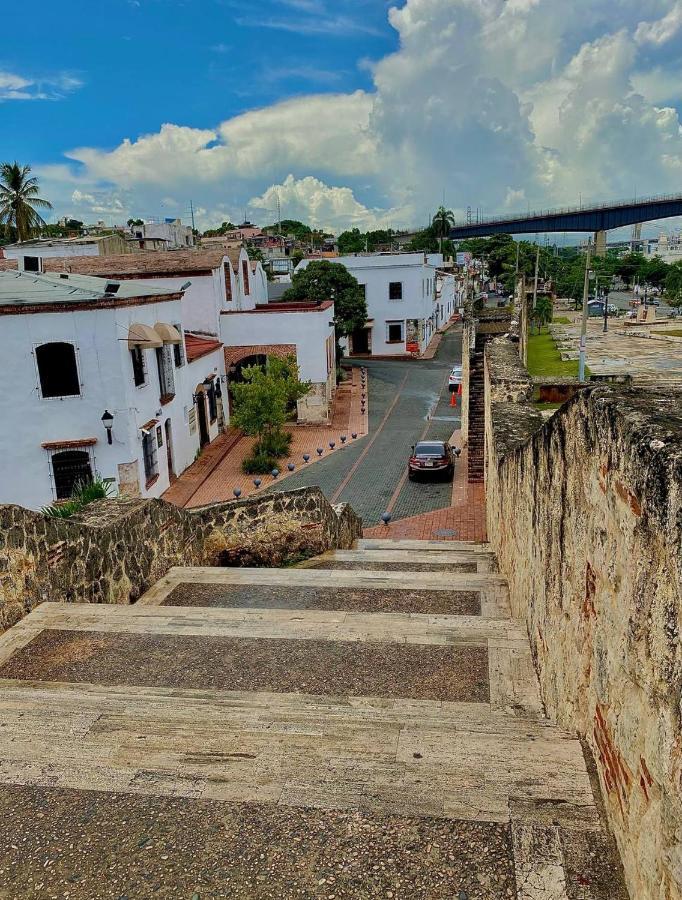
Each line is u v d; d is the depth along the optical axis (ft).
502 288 337.93
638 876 9.12
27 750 14.69
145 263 97.35
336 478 75.10
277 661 20.54
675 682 7.84
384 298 159.02
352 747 14.19
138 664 20.47
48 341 56.49
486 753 13.51
